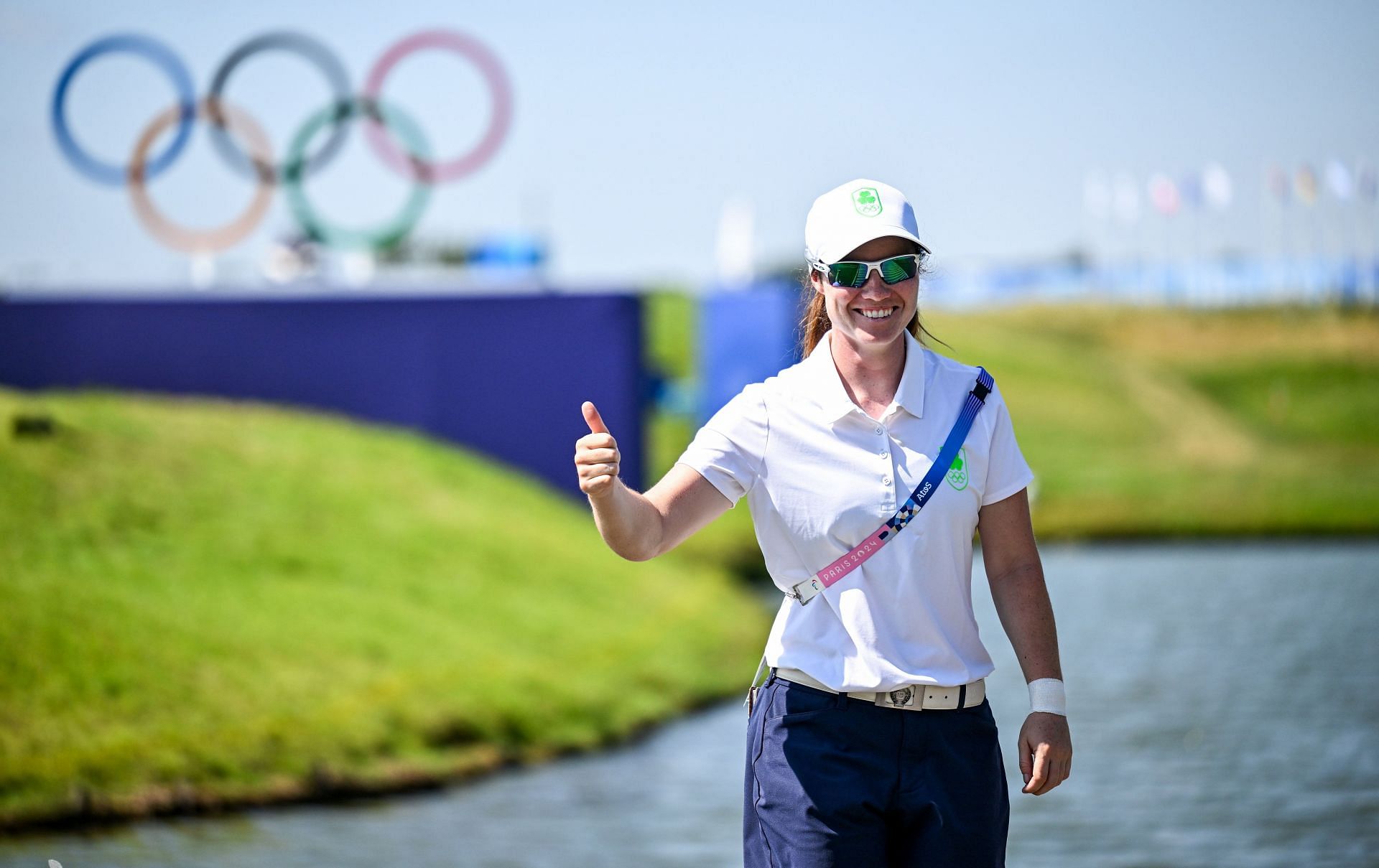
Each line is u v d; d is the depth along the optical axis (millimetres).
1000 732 30656
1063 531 93000
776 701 9273
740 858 21984
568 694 33188
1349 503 99938
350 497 43031
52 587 30531
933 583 9102
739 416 9211
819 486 9078
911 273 9062
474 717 30297
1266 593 58344
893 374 9281
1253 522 94562
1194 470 109188
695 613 43562
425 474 48125
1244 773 26969
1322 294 138750
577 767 29172
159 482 39062
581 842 22906
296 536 38625
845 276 9016
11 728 25078
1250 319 138125
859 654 9023
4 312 52406
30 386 52219
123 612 30594
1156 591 59438
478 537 43344
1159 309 142000
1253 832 22750
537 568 42594
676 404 59219
